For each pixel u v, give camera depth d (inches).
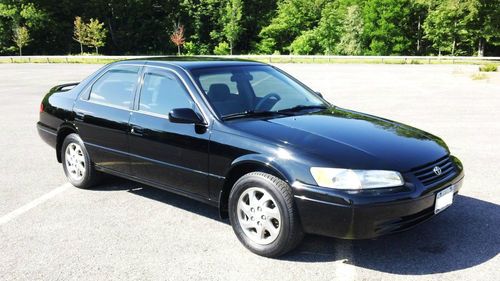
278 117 160.4
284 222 133.4
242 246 149.5
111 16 2497.5
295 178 130.9
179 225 167.0
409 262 137.5
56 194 202.2
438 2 2101.4
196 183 159.2
